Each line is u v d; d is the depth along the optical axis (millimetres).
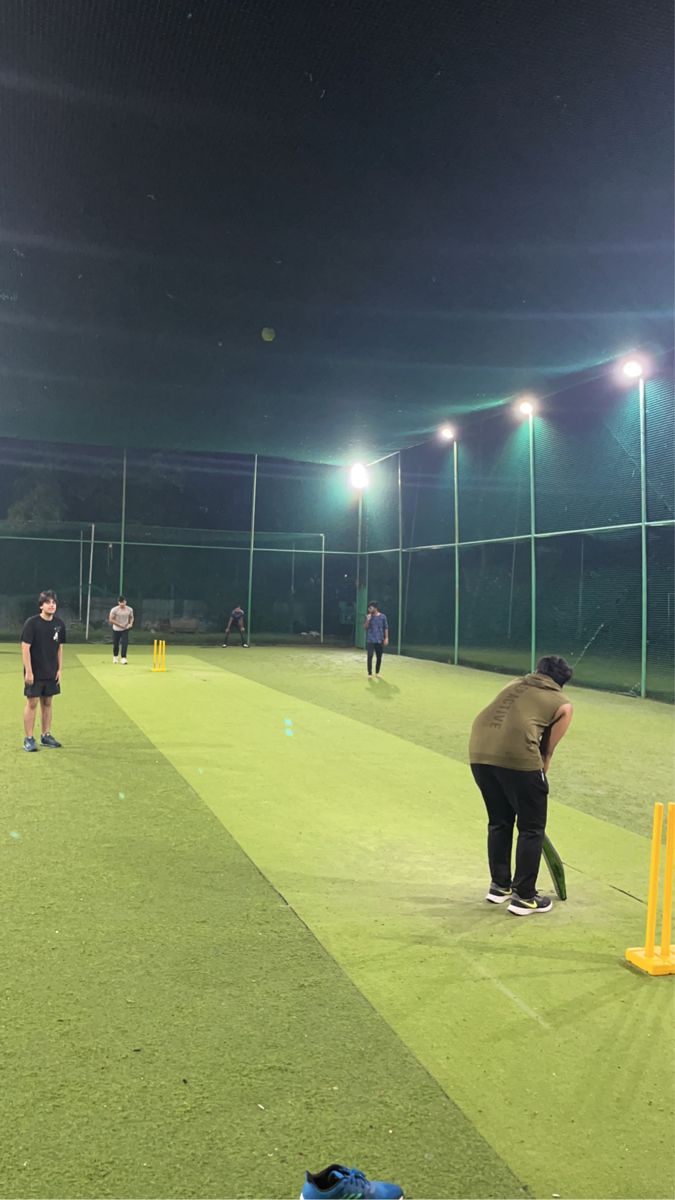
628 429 16609
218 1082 3137
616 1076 3260
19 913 4734
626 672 16500
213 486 34469
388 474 27328
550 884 5562
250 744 10164
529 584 19484
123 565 29812
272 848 6070
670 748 10727
